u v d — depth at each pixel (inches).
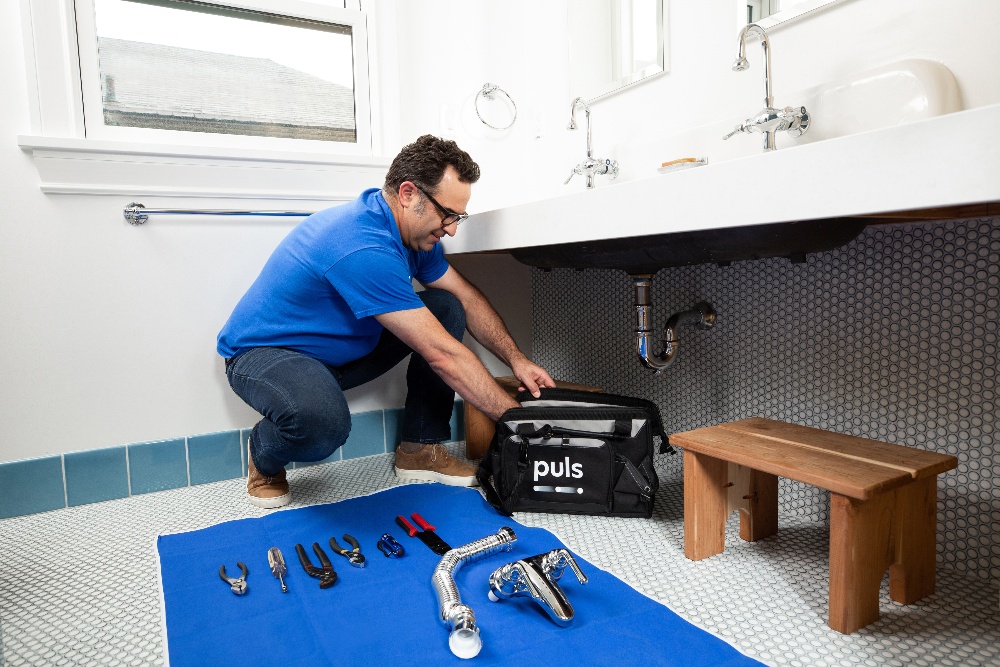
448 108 83.0
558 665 34.4
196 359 69.4
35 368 62.1
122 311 65.5
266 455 58.7
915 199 26.1
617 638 36.9
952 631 37.4
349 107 80.0
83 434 64.5
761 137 50.1
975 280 42.6
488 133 85.3
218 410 70.9
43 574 48.3
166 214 65.9
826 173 29.3
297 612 40.8
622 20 68.0
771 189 31.8
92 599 44.1
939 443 45.4
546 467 55.9
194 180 67.8
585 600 41.3
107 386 65.3
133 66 68.1
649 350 57.7
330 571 44.9
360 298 53.3
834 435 46.6
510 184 86.9
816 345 53.1
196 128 71.7
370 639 37.4
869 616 38.2
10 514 61.1
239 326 60.7
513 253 63.2
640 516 55.4
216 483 70.3
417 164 53.5
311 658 35.7
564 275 83.9
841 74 47.4
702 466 46.7
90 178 62.9
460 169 54.3
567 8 75.1
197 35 71.1
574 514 56.9
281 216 72.5
